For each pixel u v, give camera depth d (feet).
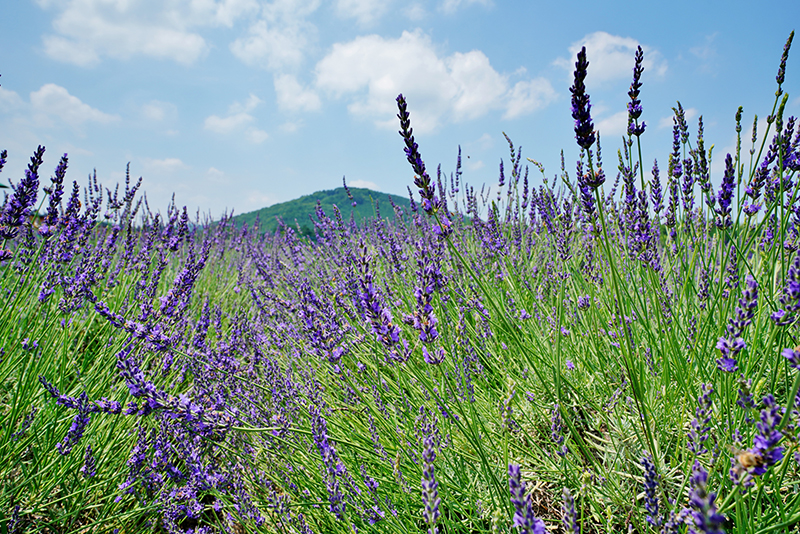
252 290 14.55
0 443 7.72
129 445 8.79
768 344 4.86
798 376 3.12
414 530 6.23
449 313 10.55
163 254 13.43
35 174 8.41
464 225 16.92
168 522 7.36
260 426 7.90
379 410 7.81
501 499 5.47
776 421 3.23
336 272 13.56
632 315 8.01
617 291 5.48
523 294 11.93
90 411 6.88
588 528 6.13
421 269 5.45
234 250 28.32
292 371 10.66
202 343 10.13
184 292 10.03
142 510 7.39
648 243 7.05
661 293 7.60
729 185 6.26
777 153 6.66
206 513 8.93
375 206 21.49
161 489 7.73
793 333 6.31
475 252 14.11
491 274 12.09
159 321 9.37
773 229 6.97
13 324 9.95
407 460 6.89
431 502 4.11
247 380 8.80
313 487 7.26
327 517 7.03
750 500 4.41
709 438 5.48
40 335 9.94
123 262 14.29
